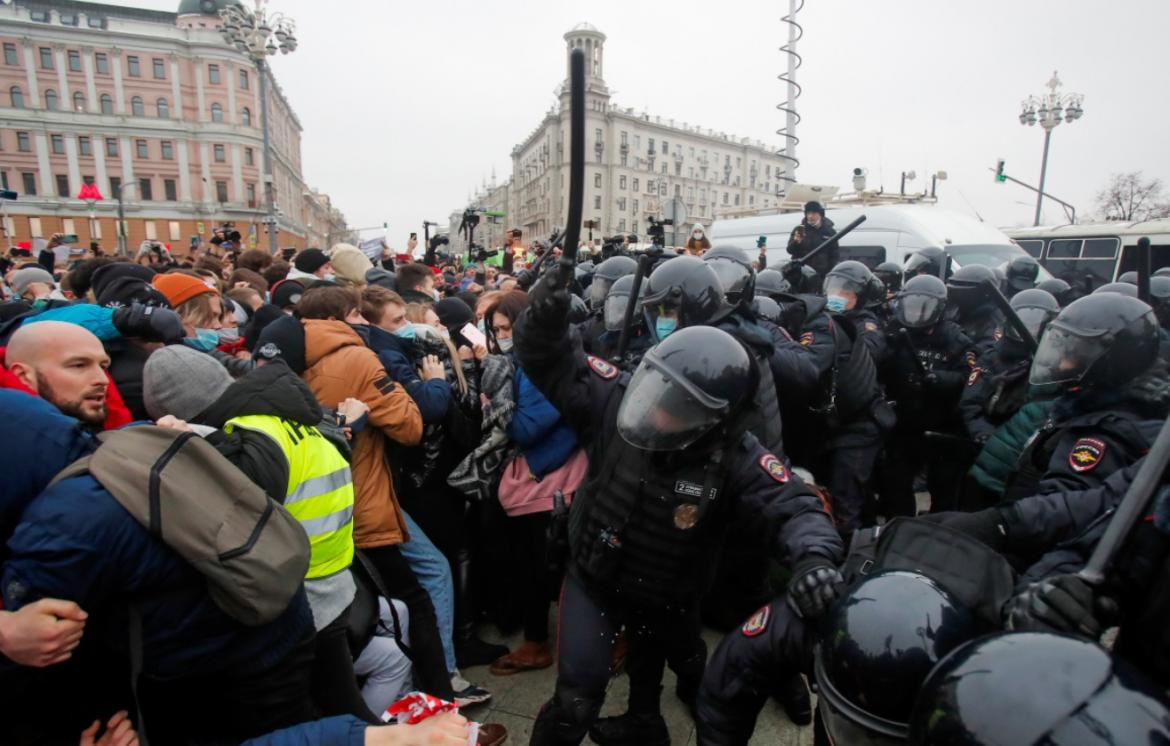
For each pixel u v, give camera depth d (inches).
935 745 35.9
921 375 156.6
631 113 2652.6
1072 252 482.9
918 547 56.3
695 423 63.7
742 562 119.4
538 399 105.3
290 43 628.4
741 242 462.9
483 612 132.5
